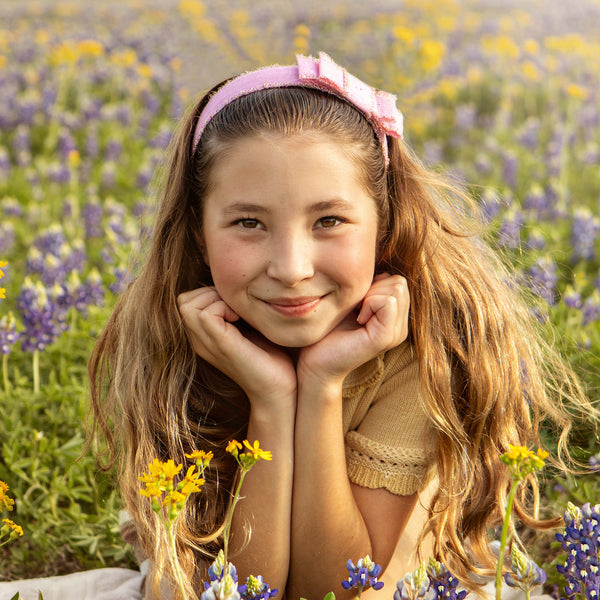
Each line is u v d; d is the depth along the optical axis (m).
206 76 12.48
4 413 3.51
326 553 2.30
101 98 10.74
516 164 7.30
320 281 2.13
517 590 2.84
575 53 13.18
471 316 2.54
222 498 2.53
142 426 2.51
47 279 4.83
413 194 2.50
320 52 2.27
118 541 3.21
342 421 2.47
